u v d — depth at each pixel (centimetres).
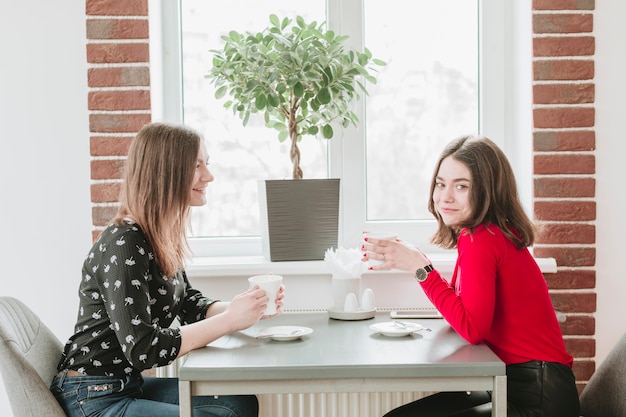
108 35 224
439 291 168
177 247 178
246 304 167
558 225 227
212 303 193
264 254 234
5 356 150
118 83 225
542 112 227
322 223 226
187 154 172
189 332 161
